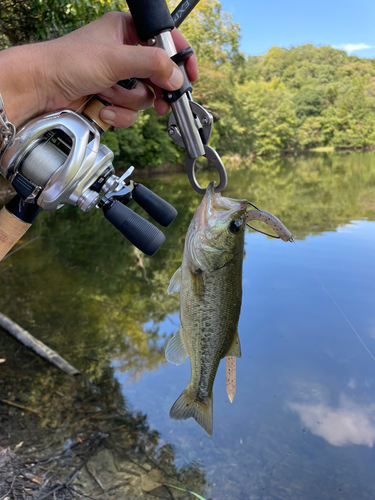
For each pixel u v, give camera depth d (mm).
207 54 23922
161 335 4746
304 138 41875
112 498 2535
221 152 30531
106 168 943
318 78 49938
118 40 1024
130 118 1142
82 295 5918
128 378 3824
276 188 15883
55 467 2725
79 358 4172
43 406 3334
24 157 866
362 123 41094
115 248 8531
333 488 2715
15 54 873
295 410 3385
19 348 4148
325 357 4121
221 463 2891
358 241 7789
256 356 4133
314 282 5863
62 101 934
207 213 1339
